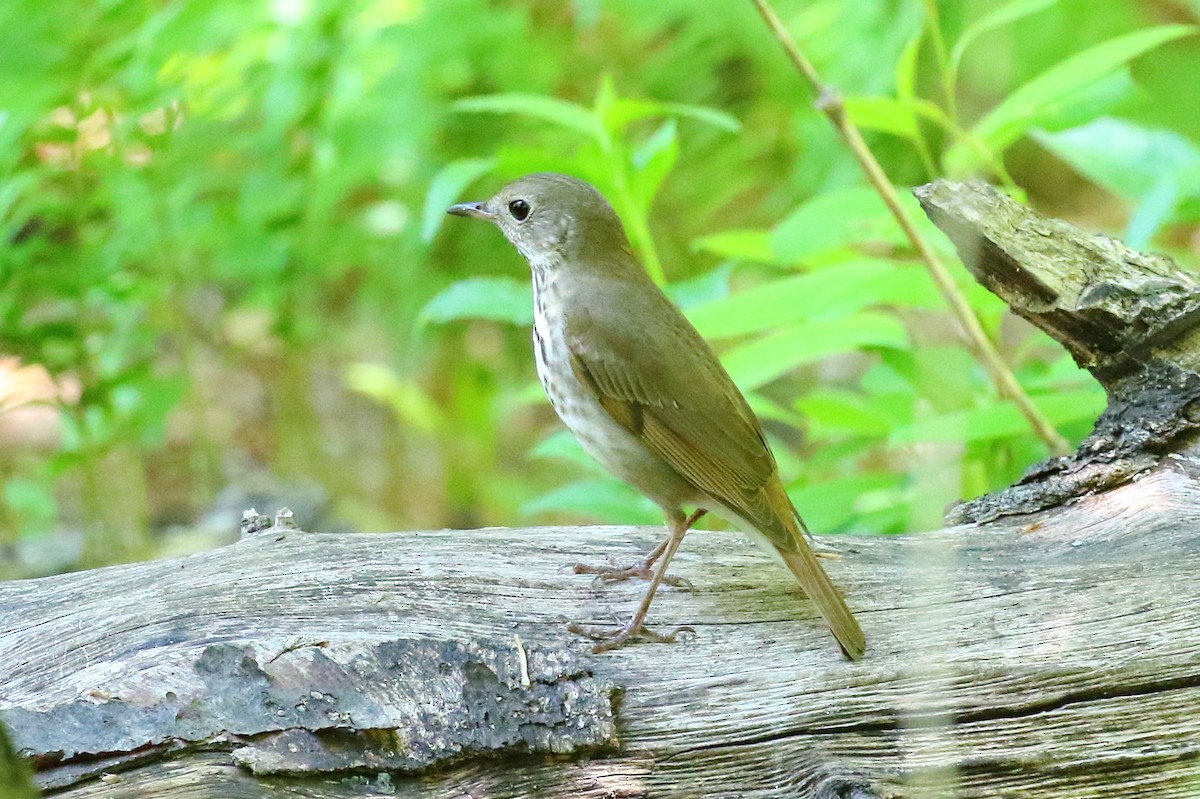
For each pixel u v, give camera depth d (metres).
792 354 8.13
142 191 11.16
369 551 7.03
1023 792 6.14
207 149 12.50
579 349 7.97
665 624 6.74
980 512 7.61
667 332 7.89
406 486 17.23
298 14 12.52
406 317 15.02
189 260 12.71
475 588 6.86
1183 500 7.21
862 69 13.39
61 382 12.04
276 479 15.92
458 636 6.45
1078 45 14.11
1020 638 6.42
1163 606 6.51
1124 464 7.49
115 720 5.68
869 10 13.52
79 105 10.52
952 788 6.10
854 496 8.98
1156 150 9.19
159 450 15.98
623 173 9.09
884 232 8.61
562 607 6.87
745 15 14.01
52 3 10.05
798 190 14.33
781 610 6.88
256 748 5.70
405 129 13.38
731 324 7.98
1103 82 8.16
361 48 13.13
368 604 6.61
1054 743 6.16
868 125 8.46
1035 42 13.95
